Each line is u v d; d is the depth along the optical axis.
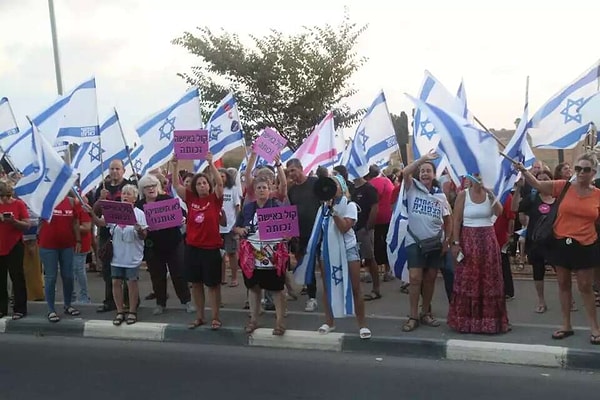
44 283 8.62
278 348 7.10
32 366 6.53
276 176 8.29
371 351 6.81
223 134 10.09
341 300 6.84
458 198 6.92
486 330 6.78
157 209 7.73
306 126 16.56
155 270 8.21
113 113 10.80
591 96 8.64
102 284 10.60
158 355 6.89
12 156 8.70
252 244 7.07
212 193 7.43
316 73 16.39
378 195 9.12
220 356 6.81
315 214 8.11
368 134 10.03
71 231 8.19
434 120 7.08
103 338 7.72
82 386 5.84
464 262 6.89
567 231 6.32
